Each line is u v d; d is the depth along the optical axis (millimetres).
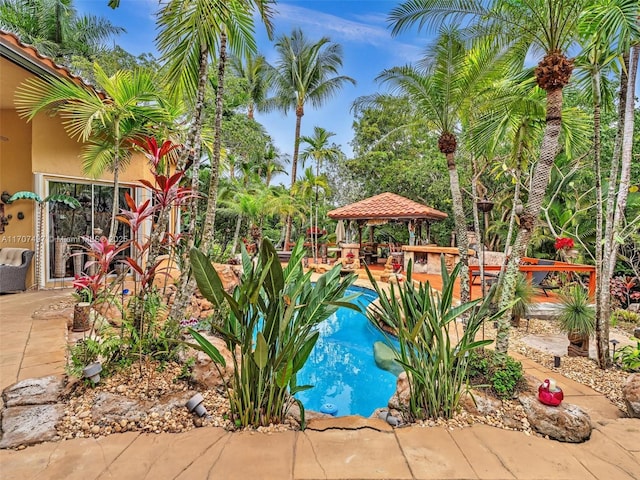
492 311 6031
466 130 6316
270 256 2459
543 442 2674
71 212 8445
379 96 6438
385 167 18031
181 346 3693
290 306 2742
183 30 3600
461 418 2988
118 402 2914
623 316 6945
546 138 3680
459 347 3271
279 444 2545
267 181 20078
